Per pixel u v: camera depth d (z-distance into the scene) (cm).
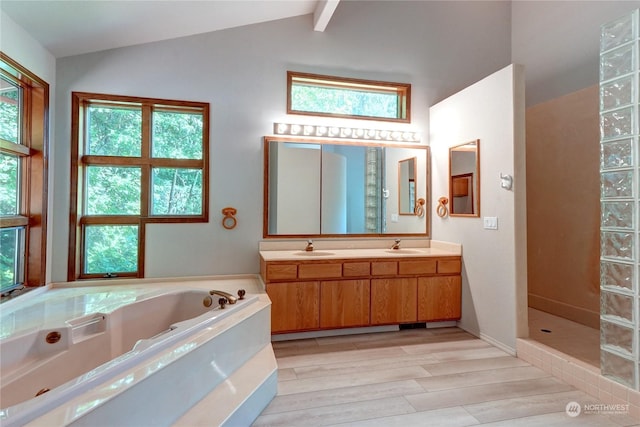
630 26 188
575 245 336
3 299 236
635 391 185
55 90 291
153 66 314
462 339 305
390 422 182
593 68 323
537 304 380
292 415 188
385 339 305
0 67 235
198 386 163
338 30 364
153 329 244
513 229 270
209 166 327
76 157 298
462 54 404
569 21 347
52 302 233
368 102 380
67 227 295
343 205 362
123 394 121
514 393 212
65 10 234
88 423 108
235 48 334
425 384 223
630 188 188
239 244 335
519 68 269
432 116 384
